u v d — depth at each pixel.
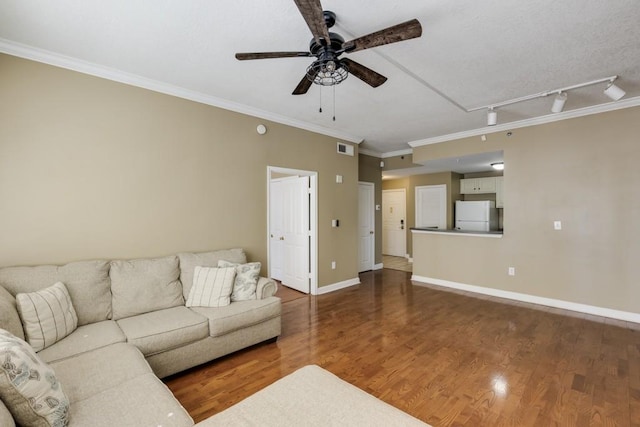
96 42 2.28
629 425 1.83
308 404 1.31
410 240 7.98
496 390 2.18
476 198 7.36
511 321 3.51
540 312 3.82
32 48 2.33
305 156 4.45
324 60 1.92
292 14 1.96
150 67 2.68
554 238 4.04
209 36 2.21
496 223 6.88
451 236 5.09
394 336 3.11
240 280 2.95
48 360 1.74
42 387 1.19
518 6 1.90
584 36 2.23
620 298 3.58
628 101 3.47
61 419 1.22
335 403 1.32
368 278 5.81
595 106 3.66
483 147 4.69
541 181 4.14
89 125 2.62
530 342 2.95
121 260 2.74
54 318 1.97
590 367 2.48
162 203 3.03
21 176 2.33
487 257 4.66
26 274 2.17
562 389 2.18
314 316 3.71
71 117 2.54
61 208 2.49
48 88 2.44
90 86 2.63
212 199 3.41
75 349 1.88
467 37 2.24
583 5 1.89
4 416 1.04
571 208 3.91
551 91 3.20
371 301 4.32
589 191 3.78
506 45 2.35
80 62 2.54
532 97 3.32
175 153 3.12
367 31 2.17
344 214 5.09
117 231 2.76
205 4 1.85
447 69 2.75
